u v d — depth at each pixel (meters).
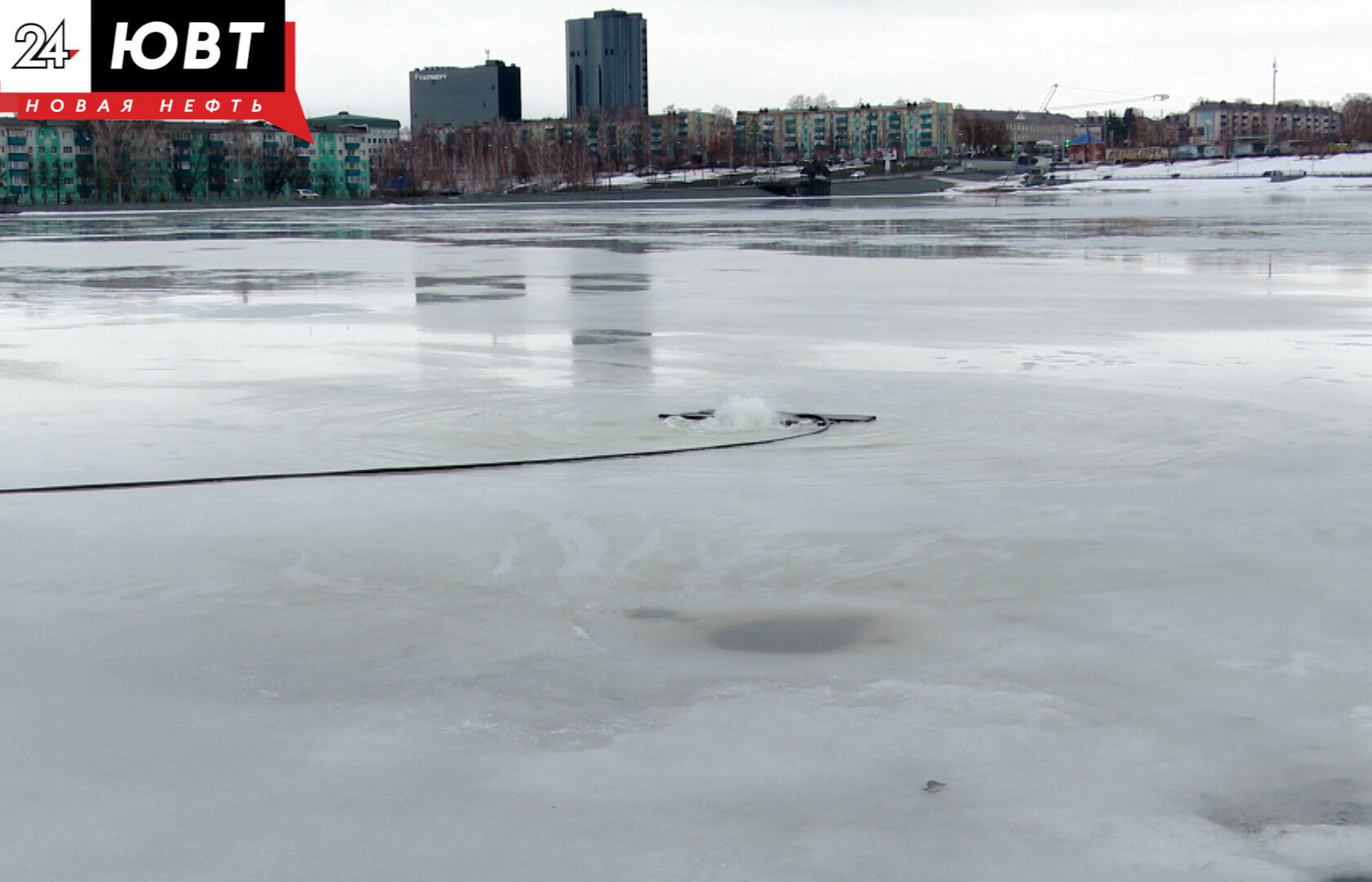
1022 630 5.16
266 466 8.72
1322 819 3.58
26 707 4.42
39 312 20.11
